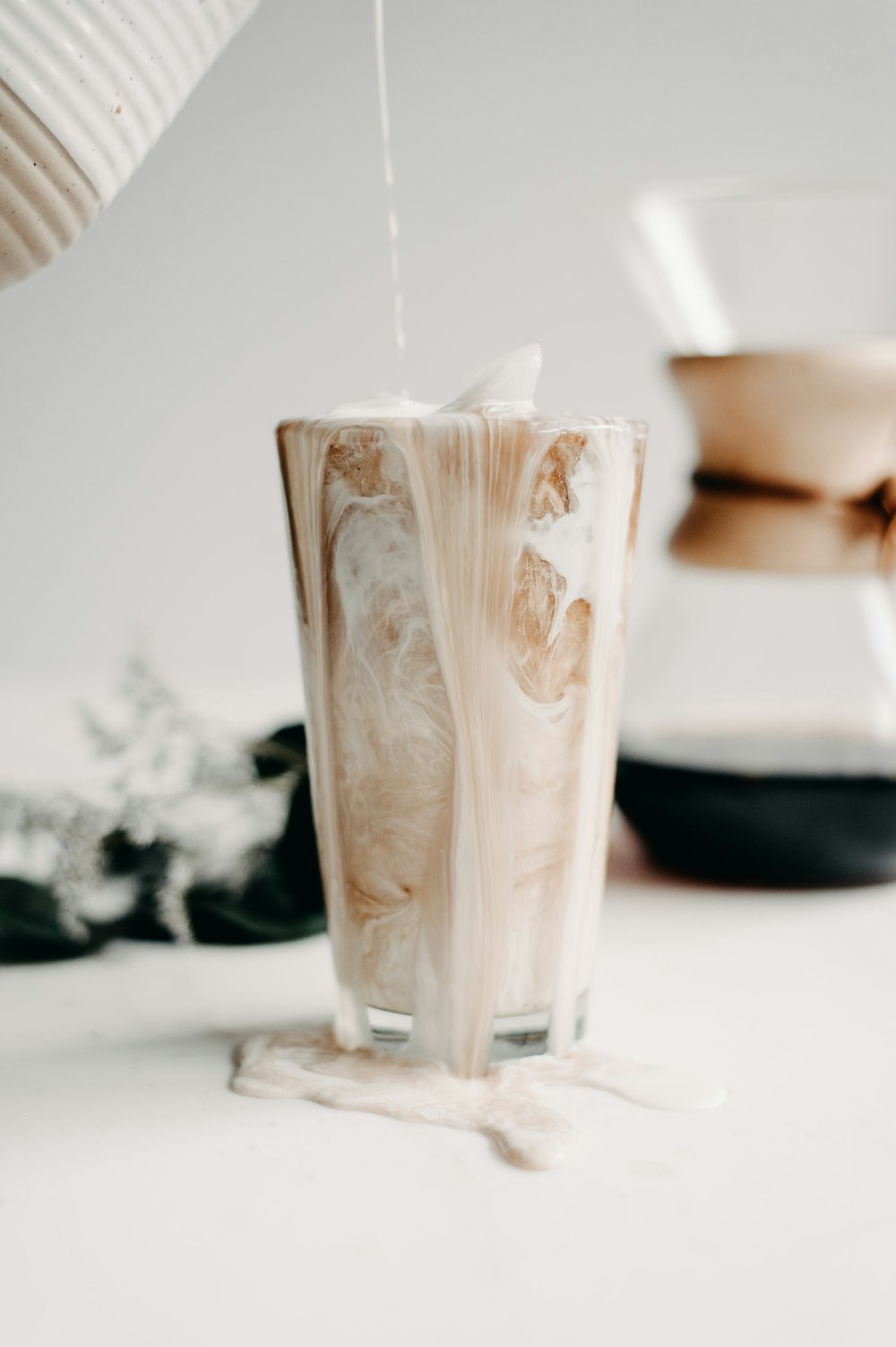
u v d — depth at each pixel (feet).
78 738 2.79
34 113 1.77
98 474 3.25
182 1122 1.72
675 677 2.26
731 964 2.08
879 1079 1.80
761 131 3.07
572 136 3.10
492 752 1.72
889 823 2.19
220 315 3.18
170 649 3.35
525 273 3.17
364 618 1.73
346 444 1.70
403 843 1.76
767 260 2.25
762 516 2.21
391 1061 1.80
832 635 2.22
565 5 3.04
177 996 2.01
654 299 2.34
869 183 2.33
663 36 3.05
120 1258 1.52
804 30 3.02
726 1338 1.44
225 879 2.14
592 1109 1.74
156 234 3.13
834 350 2.12
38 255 1.87
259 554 3.32
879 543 2.22
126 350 3.19
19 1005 1.99
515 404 1.75
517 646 1.71
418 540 1.69
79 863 2.09
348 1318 1.46
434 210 3.13
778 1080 1.80
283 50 3.03
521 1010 1.79
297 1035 1.88
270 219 3.13
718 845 2.25
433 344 3.20
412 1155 1.66
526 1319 1.45
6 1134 1.70
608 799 1.82
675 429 3.25
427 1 3.02
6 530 3.26
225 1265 1.51
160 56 1.84
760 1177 1.63
